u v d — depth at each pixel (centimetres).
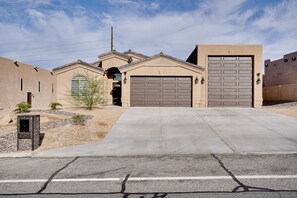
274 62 2844
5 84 1892
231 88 2109
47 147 952
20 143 911
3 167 714
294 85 2366
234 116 1590
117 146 959
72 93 2195
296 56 2420
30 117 914
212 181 580
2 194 522
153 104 2081
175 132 1177
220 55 2108
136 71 2080
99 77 2295
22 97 2194
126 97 2075
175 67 2073
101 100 2048
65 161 775
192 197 493
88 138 1086
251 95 2098
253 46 2081
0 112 1808
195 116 1595
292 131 1164
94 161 771
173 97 2078
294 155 811
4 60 1877
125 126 1309
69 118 1433
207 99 2097
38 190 541
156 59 2081
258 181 575
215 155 823
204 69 2075
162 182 579
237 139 1034
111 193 521
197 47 2119
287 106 2062
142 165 721
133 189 539
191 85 2075
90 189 543
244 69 2111
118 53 2552
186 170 666
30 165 732
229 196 495
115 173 650
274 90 2752
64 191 534
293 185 549
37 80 2556
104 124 1343
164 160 773
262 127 1258
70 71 2297
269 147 907
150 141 1026
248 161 745
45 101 2788
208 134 1130
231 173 635
